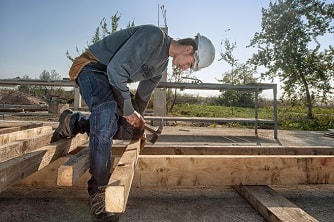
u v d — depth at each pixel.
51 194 1.61
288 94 11.52
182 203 1.55
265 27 12.02
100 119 1.30
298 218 1.16
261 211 1.36
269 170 1.58
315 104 11.61
